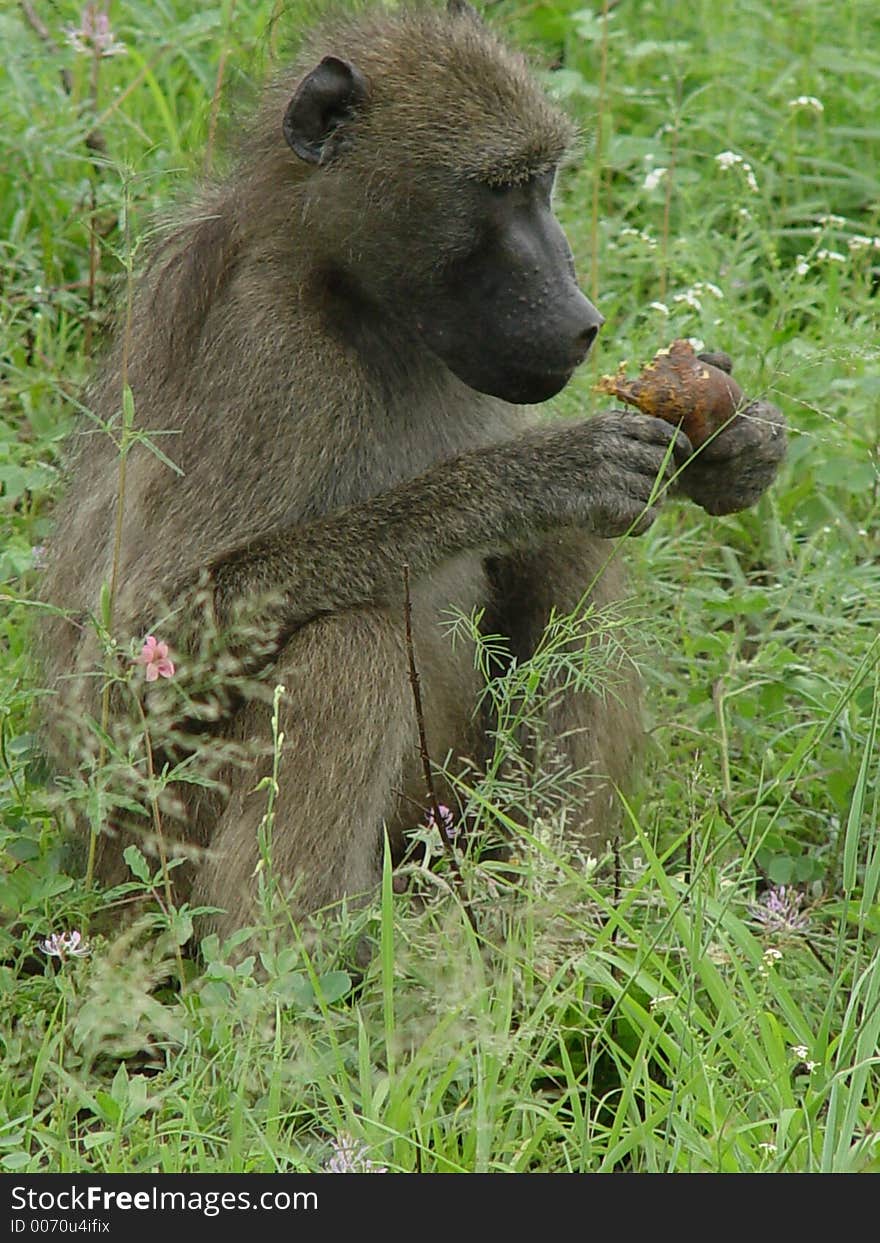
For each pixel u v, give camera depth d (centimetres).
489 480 973
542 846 875
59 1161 799
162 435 993
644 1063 810
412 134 955
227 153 1063
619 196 1545
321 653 936
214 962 848
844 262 1430
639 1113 862
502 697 998
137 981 854
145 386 1011
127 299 982
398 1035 843
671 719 1127
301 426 970
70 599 1030
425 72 968
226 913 940
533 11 1736
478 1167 745
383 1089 789
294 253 980
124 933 911
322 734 932
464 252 960
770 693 1100
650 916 941
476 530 973
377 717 938
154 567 980
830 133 1627
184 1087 823
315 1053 824
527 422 1072
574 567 1045
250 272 985
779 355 1227
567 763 1028
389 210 961
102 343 1125
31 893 921
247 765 947
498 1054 784
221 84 1400
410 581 971
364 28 1016
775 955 849
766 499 1273
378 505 973
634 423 974
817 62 1669
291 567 959
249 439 971
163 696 962
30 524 1230
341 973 855
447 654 1013
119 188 1359
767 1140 789
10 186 1489
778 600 1202
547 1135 819
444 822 932
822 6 1748
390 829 1007
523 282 954
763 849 1025
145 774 975
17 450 1277
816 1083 799
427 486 974
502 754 943
